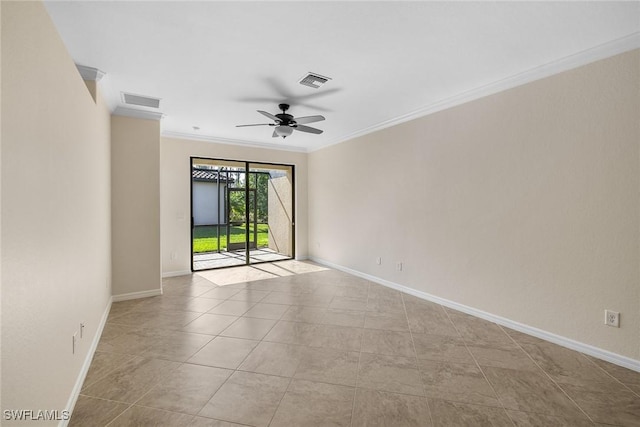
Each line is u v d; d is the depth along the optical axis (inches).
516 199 122.3
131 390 83.0
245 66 112.1
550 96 111.3
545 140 113.0
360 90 135.8
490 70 116.6
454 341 112.9
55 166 65.9
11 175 45.9
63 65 72.3
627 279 94.0
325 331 122.2
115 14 80.8
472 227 139.1
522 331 120.5
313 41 95.4
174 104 152.3
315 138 231.5
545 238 113.5
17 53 48.3
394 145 180.7
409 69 115.3
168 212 213.8
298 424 69.9
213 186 300.4
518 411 74.3
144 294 166.4
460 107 142.9
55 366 63.9
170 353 104.0
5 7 44.4
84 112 93.7
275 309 147.9
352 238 218.8
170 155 213.8
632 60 92.2
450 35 92.4
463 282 143.5
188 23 85.4
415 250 168.6
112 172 156.2
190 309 147.9
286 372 92.1
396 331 122.0
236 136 225.5
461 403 77.4
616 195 96.0
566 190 107.5
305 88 133.0
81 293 87.5
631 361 93.0
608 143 97.3
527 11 80.8
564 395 80.6
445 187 151.2
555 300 110.9
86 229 95.1
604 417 72.2
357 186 212.4
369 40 95.1
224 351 105.3
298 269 236.4
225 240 290.4
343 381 87.4
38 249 55.7
